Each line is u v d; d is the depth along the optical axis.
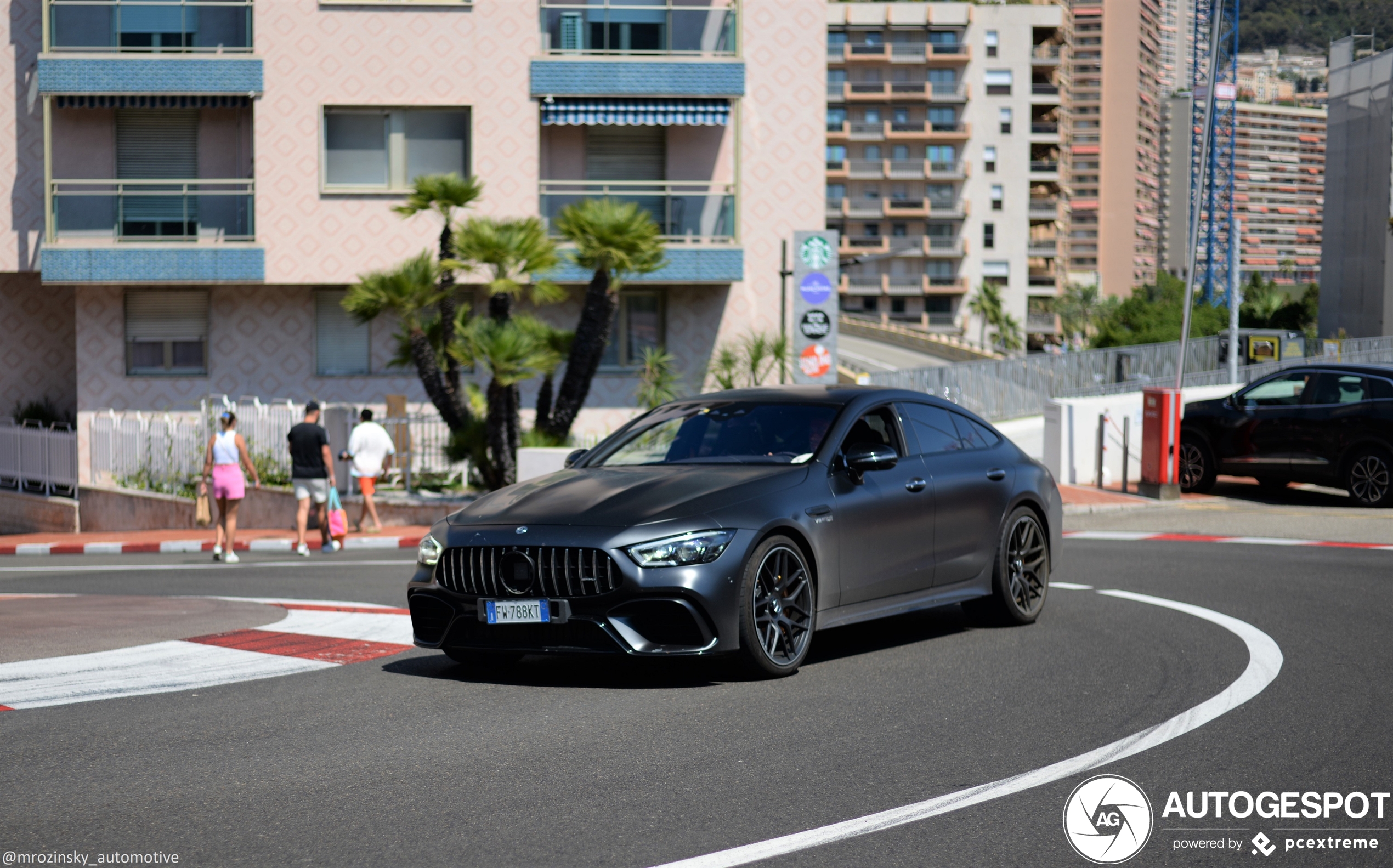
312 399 25.78
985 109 126.81
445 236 19.81
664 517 6.71
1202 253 106.38
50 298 27.73
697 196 25.69
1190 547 13.81
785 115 26.31
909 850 4.29
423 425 21.48
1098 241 172.75
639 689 6.84
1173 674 7.10
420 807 4.78
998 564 8.65
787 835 4.44
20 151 25.72
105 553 19.11
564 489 7.25
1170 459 18.58
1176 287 92.31
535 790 4.98
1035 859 4.21
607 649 6.55
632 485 7.16
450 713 6.32
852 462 7.53
